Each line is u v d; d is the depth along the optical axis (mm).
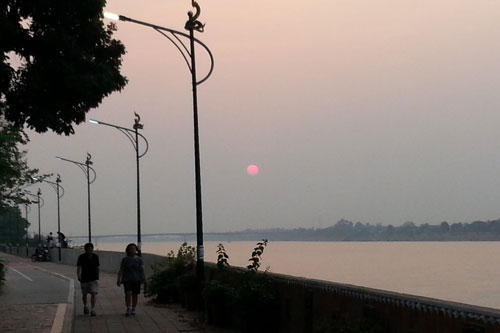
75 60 12516
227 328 13312
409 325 6957
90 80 12430
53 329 13414
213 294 13562
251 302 11320
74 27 12609
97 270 16578
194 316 15625
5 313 16109
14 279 30891
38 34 12359
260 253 12180
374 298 7723
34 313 16109
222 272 14438
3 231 113438
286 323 10883
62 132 13273
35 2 12000
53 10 12188
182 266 18922
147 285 20062
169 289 18578
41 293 22734
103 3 12492
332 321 8383
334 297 8891
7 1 11992
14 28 11727
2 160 28125
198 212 16297
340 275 29031
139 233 30188
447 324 6316
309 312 9664
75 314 16500
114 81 13062
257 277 11805
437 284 25594
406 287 24844
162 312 16672
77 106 13031
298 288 10344
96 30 12789
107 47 13148
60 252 54281
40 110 12602
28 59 12422
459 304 6367
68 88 12398
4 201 54031
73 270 40781
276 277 11508
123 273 16156
